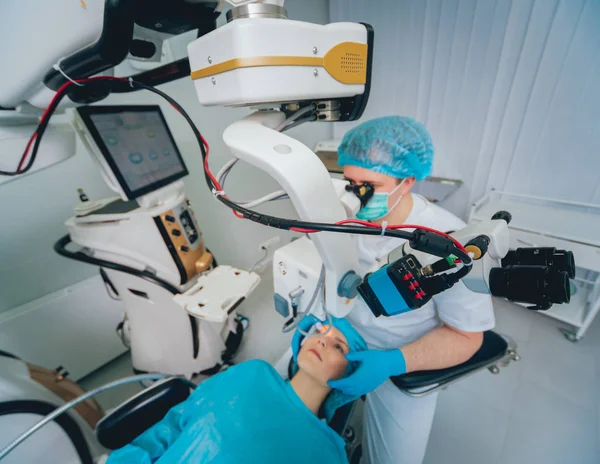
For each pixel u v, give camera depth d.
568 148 1.47
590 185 1.47
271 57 0.31
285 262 0.58
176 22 0.45
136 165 0.94
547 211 1.56
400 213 0.80
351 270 0.47
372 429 0.94
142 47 0.52
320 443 0.63
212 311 0.95
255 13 0.33
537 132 1.54
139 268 1.02
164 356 1.25
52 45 0.45
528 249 0.39
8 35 0.48
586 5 1.25
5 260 1.12
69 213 1.24
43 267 1.22
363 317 0.87
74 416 0.79
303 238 0.66
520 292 0.34
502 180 1.74
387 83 2.00
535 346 1.44
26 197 1.12
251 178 1.97
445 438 1.10
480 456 1.04
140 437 0.68
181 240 1.07
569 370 1.31
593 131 1.38
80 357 1.33
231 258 2.04
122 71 1.23
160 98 1.42
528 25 1.40
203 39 0.34
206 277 1.12
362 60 0.42
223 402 0.68
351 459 0.98
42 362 1.21
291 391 0.74
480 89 1.64
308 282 0.55
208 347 1.28
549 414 1.15
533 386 1.25
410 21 1.74
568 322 1.41
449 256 0.35
